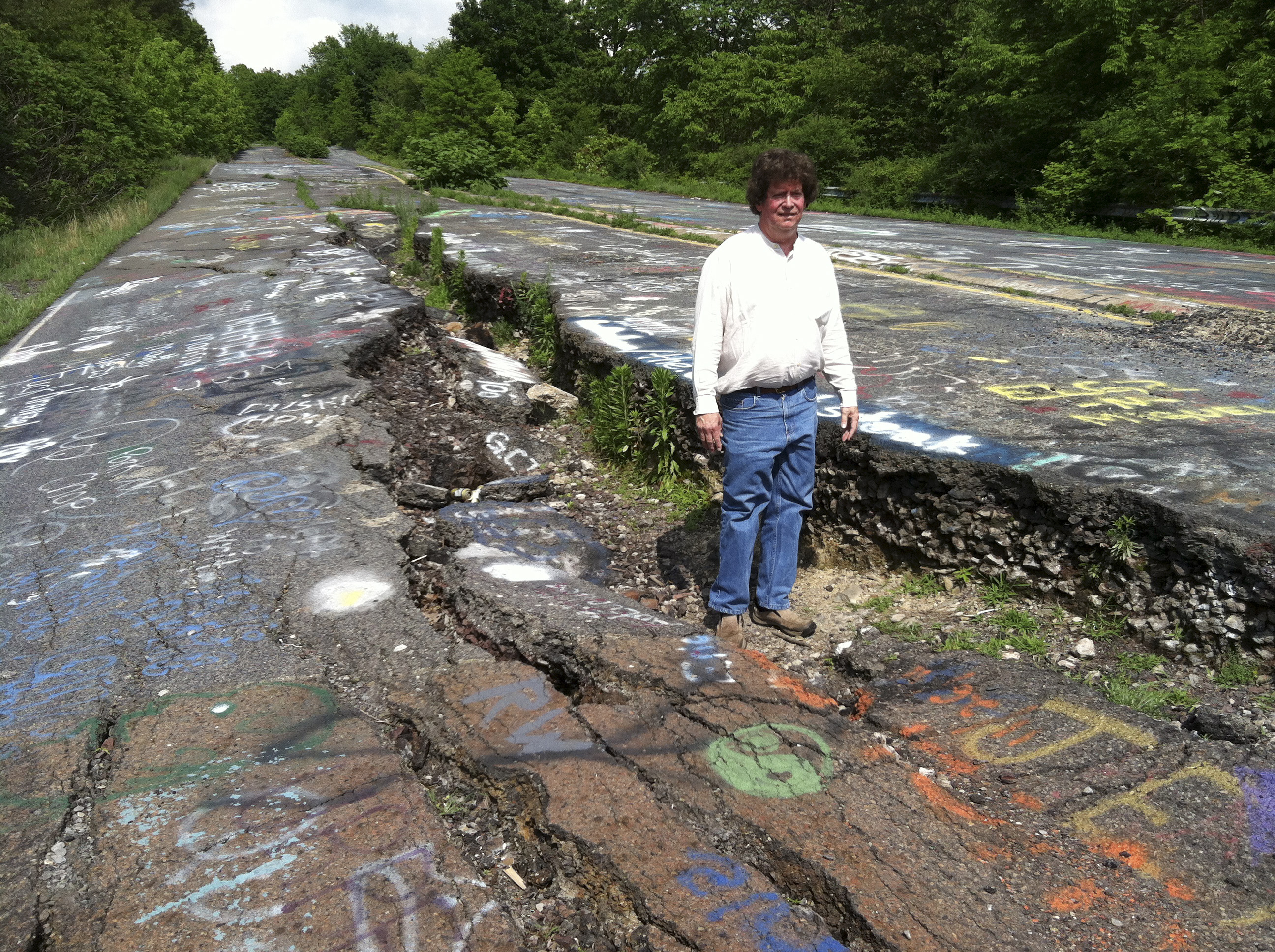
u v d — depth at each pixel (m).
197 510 4.66
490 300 10.00
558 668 3.25
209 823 2.37
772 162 3.22
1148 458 4.02
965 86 26.77
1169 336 6.86
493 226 16.00
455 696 2.95
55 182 20.09
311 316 9.03
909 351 6.41
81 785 2.54
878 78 31.42
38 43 24.64
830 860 2.22
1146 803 2.52
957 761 2.73
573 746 2.68
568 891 2.25
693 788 2.48
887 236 16.23
